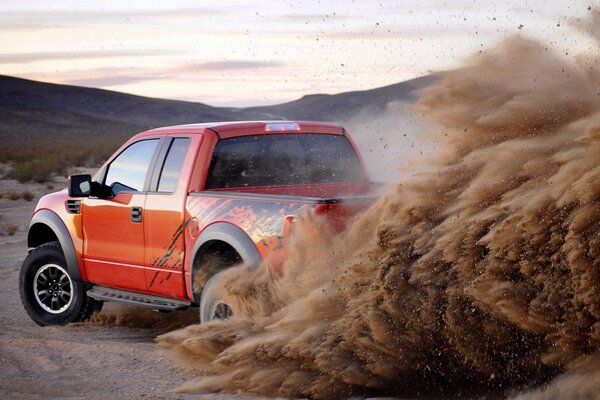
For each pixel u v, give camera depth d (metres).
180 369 7.69
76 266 10.15
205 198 8.44
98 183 9.87
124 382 7.30
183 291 8.76
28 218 25.77
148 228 9.09
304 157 9.62
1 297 13.00
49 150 89.94
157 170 9.23
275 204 7.62
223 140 8.99
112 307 11.25
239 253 7.80
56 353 8.42
